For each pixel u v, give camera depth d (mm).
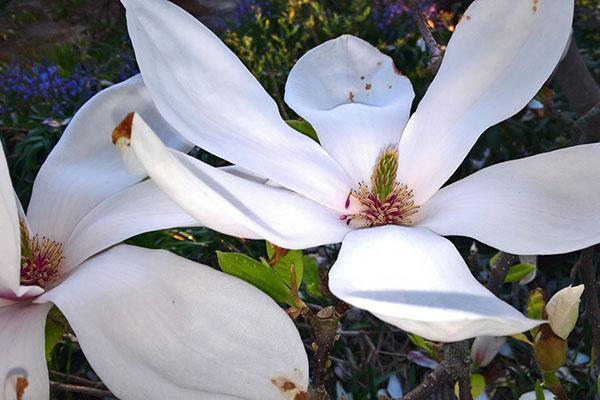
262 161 246
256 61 1140
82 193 305
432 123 269
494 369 665
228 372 206
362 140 286
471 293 193
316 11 1229
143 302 226
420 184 267
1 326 247
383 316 170
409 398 285
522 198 233
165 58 240
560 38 246
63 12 1728
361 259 213
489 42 255
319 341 237
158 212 269
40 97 1254
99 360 219
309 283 309
